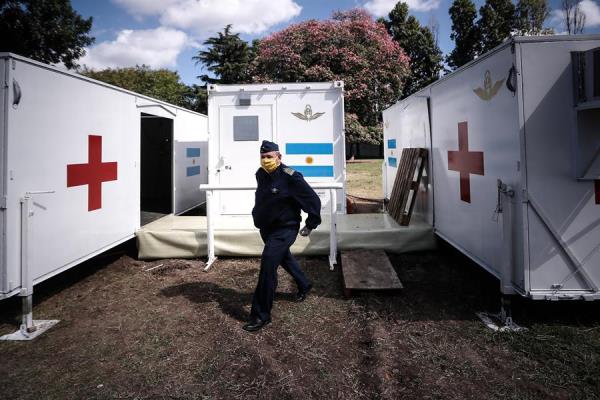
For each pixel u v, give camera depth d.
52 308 4.12
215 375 2.91
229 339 3.41
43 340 3.46
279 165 3.67
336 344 3.34
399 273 4.95
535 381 2.76
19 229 3.45
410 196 6.64
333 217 5.16
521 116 3.14
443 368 2.95
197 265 5.36
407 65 20.53
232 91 6.31
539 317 3.65
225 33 29.05
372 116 19.58
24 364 3.09
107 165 4.84
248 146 6.38
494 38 31.16
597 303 3.90
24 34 20.38
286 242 3.63
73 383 2.84
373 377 2.84
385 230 5.49
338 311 3.97
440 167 5.14
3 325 3.78
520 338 3.30
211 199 5.27
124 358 3.16
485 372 2.88
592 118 3.09
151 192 8.90
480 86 3.85
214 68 28.61
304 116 6.31
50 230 3.82
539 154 3.15
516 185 3.26
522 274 3.27
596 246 3.19
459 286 4.52
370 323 3.66
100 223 4.69
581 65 3.05
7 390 2.76
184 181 7.39
